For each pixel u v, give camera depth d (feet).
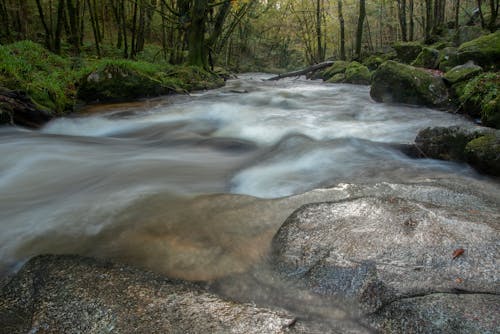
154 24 85.66
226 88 50.42
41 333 5.67
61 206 11.21
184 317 5.75
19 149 17.80
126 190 12.57
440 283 6.18
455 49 39.22
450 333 5.06
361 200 9.12
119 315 5.85
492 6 49.01
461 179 12.91
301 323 5.68
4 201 11.91
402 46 56.49
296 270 7.14
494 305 5.41
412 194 10.36
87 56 51.88
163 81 38.88
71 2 47.65
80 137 21.93
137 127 25.07
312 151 17.39
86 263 7.57
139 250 8.43
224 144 20.51
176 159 17.51
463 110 25.75
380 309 5.89
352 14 104.42
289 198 10.48
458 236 7.33
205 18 55.31
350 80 56.49
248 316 5.73
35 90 25.13
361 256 7.06
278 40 137.49
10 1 50.90
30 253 8.66
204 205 10.51
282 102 35.22
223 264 7.70
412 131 21.36
